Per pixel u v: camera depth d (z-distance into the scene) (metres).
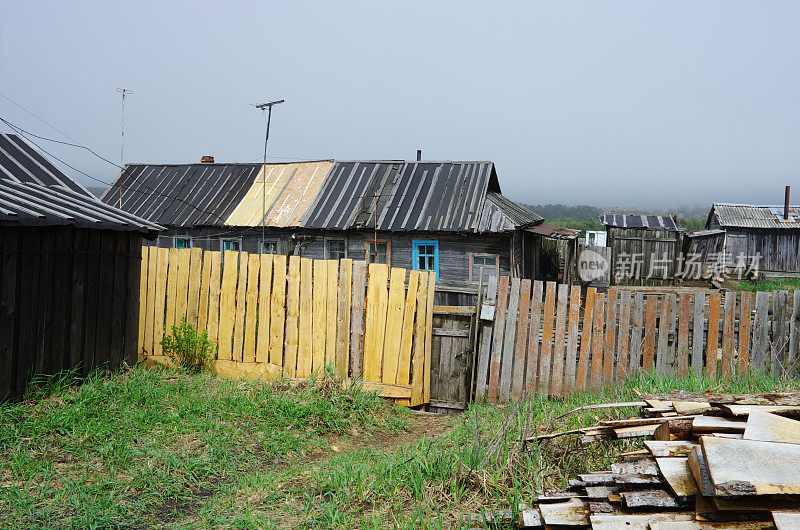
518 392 8.10
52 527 4.04
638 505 3.16
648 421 4.34
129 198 20.28
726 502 2.87
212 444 5.86
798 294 7.69
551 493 3.66
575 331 7.94
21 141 8.96
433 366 8.55
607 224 30.28
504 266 16.14
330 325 8.55
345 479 4.80
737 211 31.80
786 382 6.76
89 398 6.51
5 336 6.24
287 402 7.16
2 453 5.25
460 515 3.95
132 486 4.84
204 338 8.66
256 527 4.10
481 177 17.89
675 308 7.88
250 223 17.98
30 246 6.58
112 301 7.97
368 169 19.33
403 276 8.44
